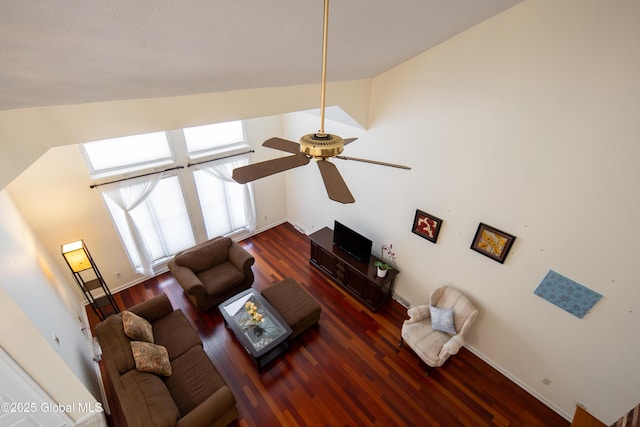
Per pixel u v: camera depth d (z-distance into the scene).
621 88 2.13
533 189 2.79
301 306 4.08
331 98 3.48
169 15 1.32
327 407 3.34
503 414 3.33
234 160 5.32
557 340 3.10
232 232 6.14
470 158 3.16
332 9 1.71
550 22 2.31
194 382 3.10
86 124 2.14
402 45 2.75
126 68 1.71
